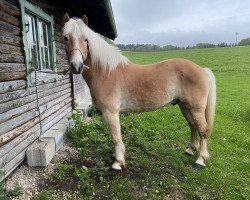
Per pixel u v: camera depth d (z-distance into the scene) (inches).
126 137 241.6
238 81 862.5
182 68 177.2
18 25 181.0
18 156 173.2
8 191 151.2
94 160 197.0
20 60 181.6
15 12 175.0
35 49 214.5
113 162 188.7
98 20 319.6
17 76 174.9
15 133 168.9
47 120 226.5
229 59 1535.4
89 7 263.4
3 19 159.9
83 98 406.0
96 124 267.3
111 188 161.6
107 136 241.9
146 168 187.3
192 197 157.8
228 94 607.5
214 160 204.8
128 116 332.8
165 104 182.7
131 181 170.1
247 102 495.5
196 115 180.9
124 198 153.1
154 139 247.6
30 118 192.2
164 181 171.9
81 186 161.0
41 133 211.9
